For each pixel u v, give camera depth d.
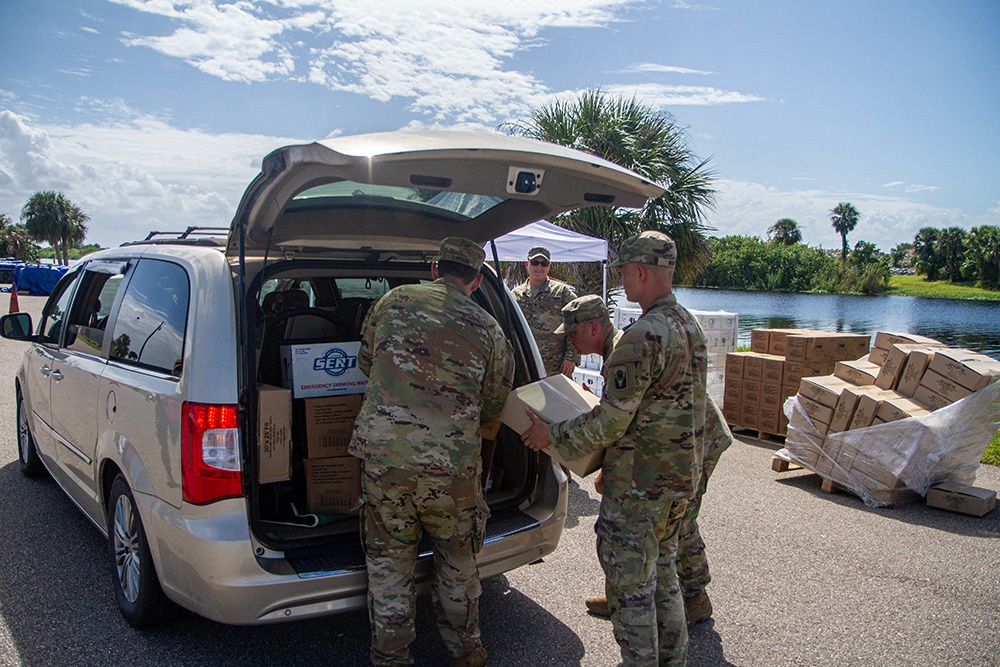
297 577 2.64
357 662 3.05
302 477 3.16
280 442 2.78
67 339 4.23
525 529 3.16
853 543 4.61
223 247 3.43
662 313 2.69
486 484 3.42
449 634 2.85
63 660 2.99
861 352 7.27
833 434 5.69
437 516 2.64
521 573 4.04
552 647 3.24
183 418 2.71
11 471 5.50
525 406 2.86
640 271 2.77
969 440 5.36
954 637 3.41
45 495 4.96
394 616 2.64
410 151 2.36
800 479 6.08
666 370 2.61
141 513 2.94
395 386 2.62
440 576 2.81
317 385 3.13
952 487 5.36
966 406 5.25
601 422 2.58
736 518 5.05
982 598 3.82
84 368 3.72
